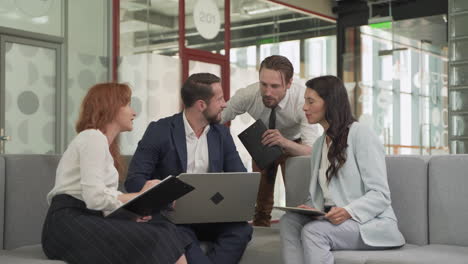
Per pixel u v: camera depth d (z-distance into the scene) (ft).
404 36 31.32
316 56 32.86
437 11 30.12
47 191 10.34
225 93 27.66
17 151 20.17
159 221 9.50
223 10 27.71
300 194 11.02
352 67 33.35
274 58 12.38
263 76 12.32
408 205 9.91
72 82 21.97
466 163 9.59
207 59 26.76
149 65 24.13
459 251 8.98
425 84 30.37
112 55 23.20
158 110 24.39
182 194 8.57
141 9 24.09
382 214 9.27
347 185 9.47
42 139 20.98
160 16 24.73
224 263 9.94
